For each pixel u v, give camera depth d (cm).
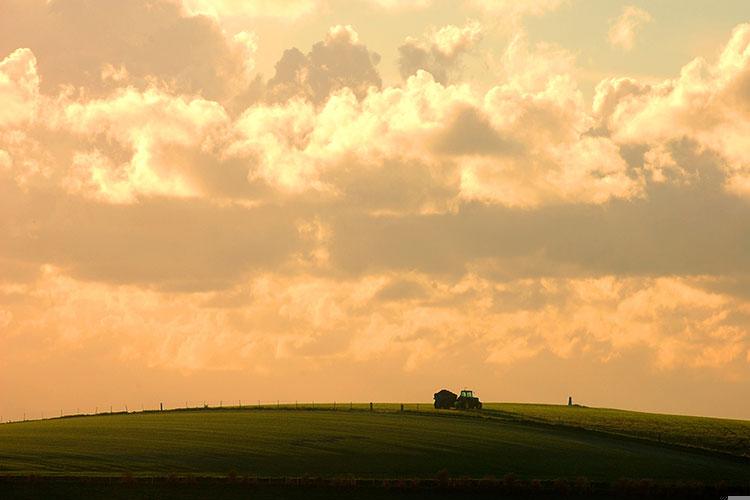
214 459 17125
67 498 14250
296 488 15138
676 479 17112
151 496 14438
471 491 15350
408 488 15375
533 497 15212
